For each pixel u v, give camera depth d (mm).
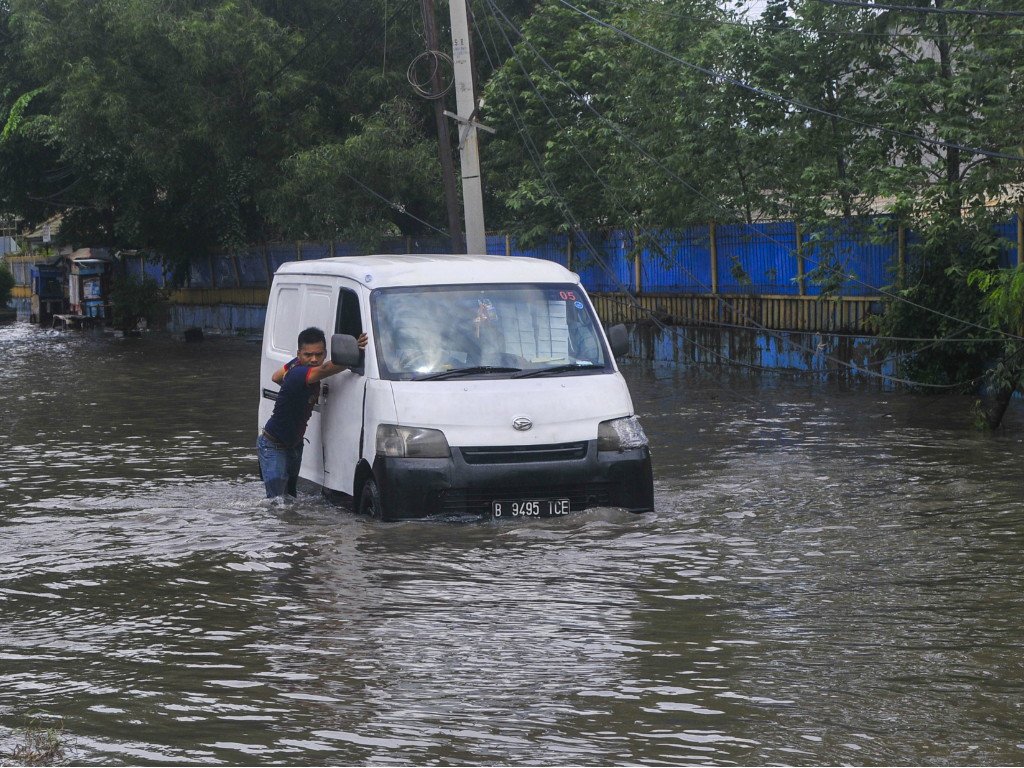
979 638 5684
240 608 6457
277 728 4602
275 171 34812
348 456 9109
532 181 25719
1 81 40969
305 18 35594
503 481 8398
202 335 36406
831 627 5902
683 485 10117
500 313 9227
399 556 7539
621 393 9000
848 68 19047
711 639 5715
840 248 19359
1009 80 16297
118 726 4652
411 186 31906
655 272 24656
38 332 42125
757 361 21141
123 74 34469
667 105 21719
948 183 16547
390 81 33906
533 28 27766
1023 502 9070
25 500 10023
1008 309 13305
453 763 4242
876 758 4238
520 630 5914
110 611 6473
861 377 18453
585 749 4352
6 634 6043
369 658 5492
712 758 4258
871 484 10008
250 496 10031
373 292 9227
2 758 4336
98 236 46094
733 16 20656
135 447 13273
